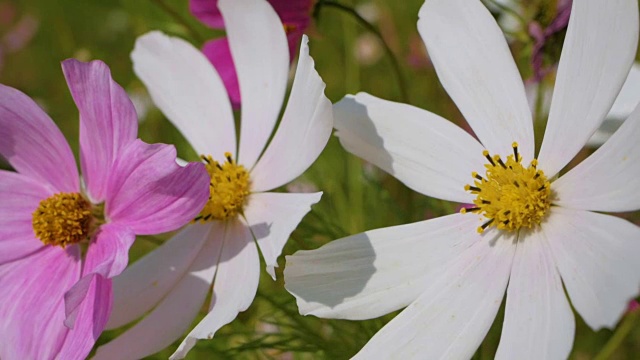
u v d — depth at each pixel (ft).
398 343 1.09
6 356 1.15
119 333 1.35
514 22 1.33
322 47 1.83
